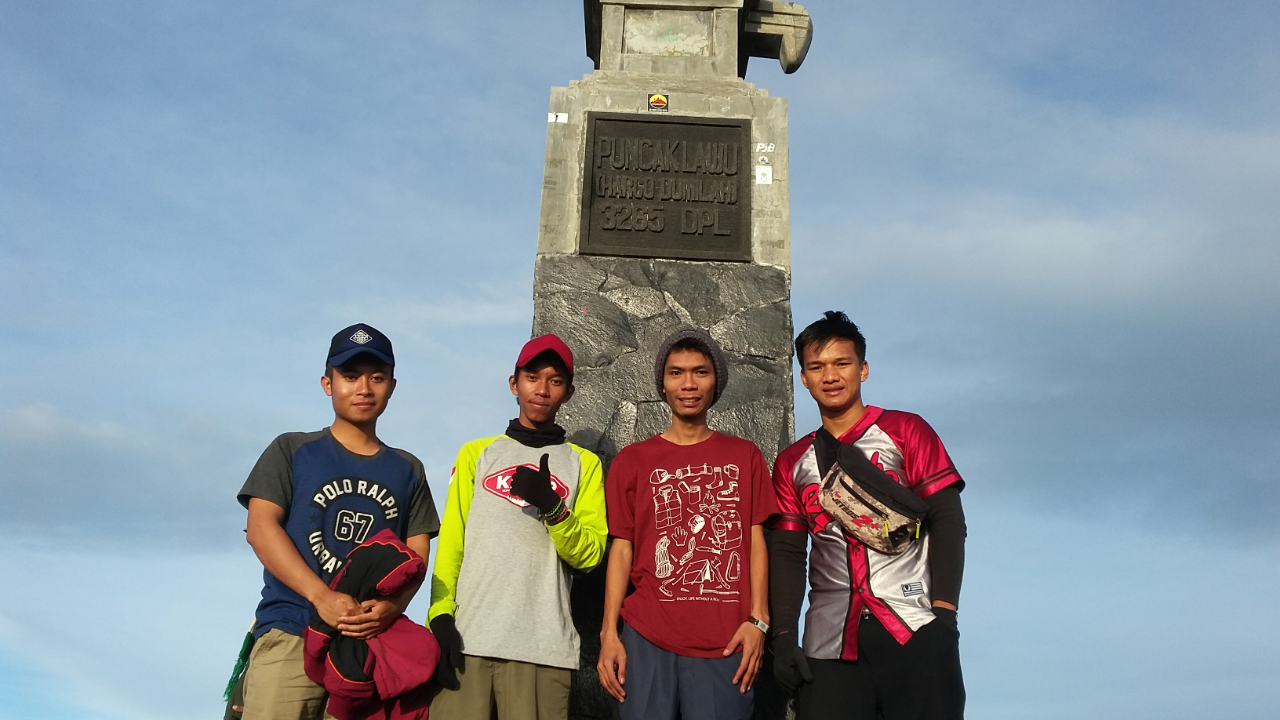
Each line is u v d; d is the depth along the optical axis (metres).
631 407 5.14
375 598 3.47
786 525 3.97
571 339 5.27
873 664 3.65
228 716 3.68
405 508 3.90
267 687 3.50
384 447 3.99
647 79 5.82
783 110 5.77
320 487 3.78
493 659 3.60
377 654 3.43
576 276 5.40
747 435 5.13
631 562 3.90
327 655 3.44
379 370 3.97
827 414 4.10
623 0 6.04
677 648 3.64
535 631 3.66
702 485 3.88
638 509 3.90
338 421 3.96
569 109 5.71
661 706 3.57
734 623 3.69
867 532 3.74
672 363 4.07
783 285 5.44
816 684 3.72
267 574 3.73
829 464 3.93
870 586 3.72
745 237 5.52
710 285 5.41
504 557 3.77
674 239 5.51
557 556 3.84
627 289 5.39
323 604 3.46
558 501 3.66
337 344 3.98
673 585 3.73
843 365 4.05
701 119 5.70
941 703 3.49
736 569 3.77
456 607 3.75
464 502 3.95
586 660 4.46
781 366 5.28
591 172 5.59
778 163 5.66
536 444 4.06
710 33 6.04
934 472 3.83
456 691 3.57
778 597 3.86
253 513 3.70
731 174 5.63
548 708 3.62
